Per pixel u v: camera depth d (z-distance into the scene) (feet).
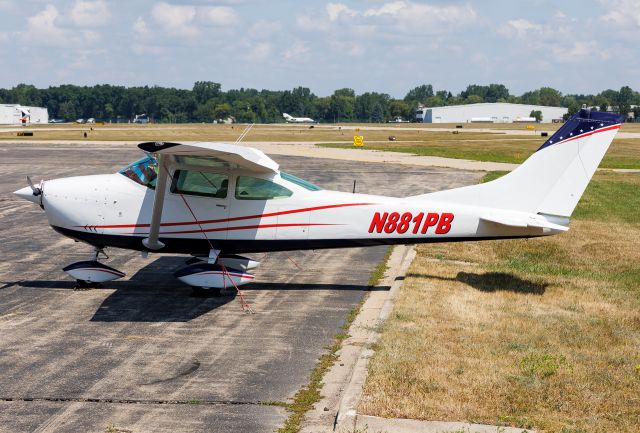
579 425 27.25
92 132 360.89
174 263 58.18
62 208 48.32
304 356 35.91
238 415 28.71
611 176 141.18
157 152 41.06
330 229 48.01
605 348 36.78
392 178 128.98
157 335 39.40
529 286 50.24
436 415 27.73
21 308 44.55
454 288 49.26
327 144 253.65
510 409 28.63
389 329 39.27
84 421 28.07
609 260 60.18
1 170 134.51
